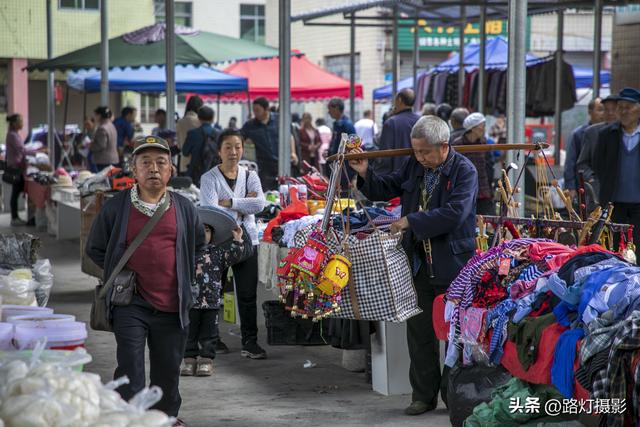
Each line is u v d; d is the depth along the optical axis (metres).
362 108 37.56
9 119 21.23
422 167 7.07
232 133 8.76
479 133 12.59
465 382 6.30
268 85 27.34
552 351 5.40
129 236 6.01
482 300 6.20
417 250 7.07
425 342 7.15
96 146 19.73
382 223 7.64
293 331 9.12
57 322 5.00
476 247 7.27
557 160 19.66
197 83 22.66
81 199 12.96
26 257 7.71
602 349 5.07
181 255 6.06
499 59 23.44
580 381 5.21
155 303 6.02
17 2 36.28
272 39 42.75
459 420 6.32
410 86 28.28
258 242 9.15
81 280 13.92
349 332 8.02
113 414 3.10
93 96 37.44
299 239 7.15
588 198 9.88
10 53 36.34
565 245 7.13
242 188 8.80
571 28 39.16
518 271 6.23
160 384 6.18
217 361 9.15
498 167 16.62
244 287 9.11
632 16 18.86
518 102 9.41
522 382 5.75
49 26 26.22
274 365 8.98
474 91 22.30
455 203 6.72
